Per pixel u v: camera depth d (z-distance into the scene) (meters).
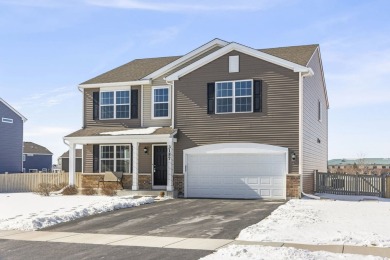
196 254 10.50
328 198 23.08
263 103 23.50
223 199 23.08
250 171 23.58
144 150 26.55
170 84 26.50
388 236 11.91
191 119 24.89
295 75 23.03
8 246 11.98
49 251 11.26
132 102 27.48
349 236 11.76
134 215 17.30
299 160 22.70
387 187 24.42
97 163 27.70
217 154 24.25
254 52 23.67
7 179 32.91
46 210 18.81
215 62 24.56
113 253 10.83
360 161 60.59
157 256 10.38
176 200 22.69
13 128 45.66
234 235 12.84
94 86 28.19
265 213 16.97
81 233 13.80
